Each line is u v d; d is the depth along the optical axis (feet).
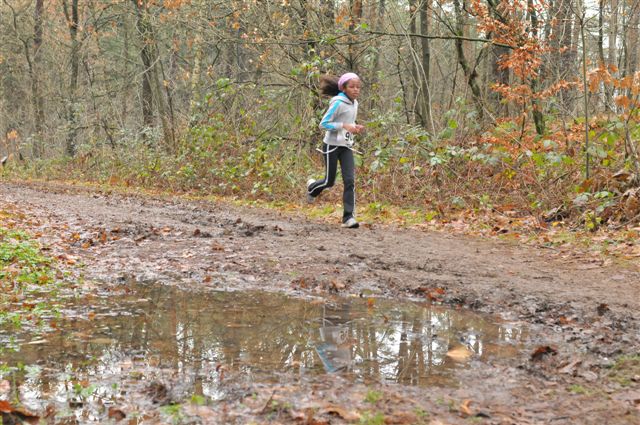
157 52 77.87
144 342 12.73
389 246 24.98
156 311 15.37
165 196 52.42
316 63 45.98
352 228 30.45
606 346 12.44
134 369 11.02
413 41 54.29
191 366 11.21
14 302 16.12
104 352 12.01
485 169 36.37
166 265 21.17
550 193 31.42
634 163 28.60
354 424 8.59
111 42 108.88
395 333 13.58
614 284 18.08
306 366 11.27
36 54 108.58
